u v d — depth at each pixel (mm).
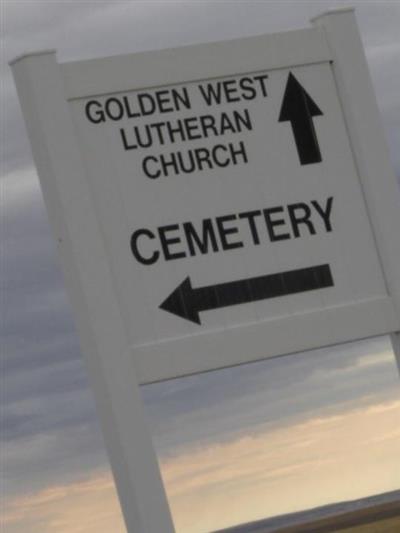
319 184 11836
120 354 10836
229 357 11203
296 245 11656
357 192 11992
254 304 11422
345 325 11719
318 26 12055
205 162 11422
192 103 11438
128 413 10789
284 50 11828
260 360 11406
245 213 11508
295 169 11766
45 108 10906
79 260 10852
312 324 11570
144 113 11266
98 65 11125
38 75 10914
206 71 11484
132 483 10766
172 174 11289
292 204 11703
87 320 10867
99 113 11109
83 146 11039
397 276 11945
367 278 11906
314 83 11953
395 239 11977
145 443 10805
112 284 10914
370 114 12008
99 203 11039
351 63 12008
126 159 11164
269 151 11680
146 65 11281
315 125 11898
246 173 11547
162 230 11195
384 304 11891
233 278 11367
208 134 11461
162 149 11281
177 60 11398
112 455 11062
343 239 11867
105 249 10977
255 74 11711
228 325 11281
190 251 11258
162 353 10977
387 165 12023
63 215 10867
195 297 11211
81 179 10930
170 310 11109
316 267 11711
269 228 11578
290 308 11547
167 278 11148
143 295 11055
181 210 11281
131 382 10844
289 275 11578
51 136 10891
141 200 11164
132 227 11109
